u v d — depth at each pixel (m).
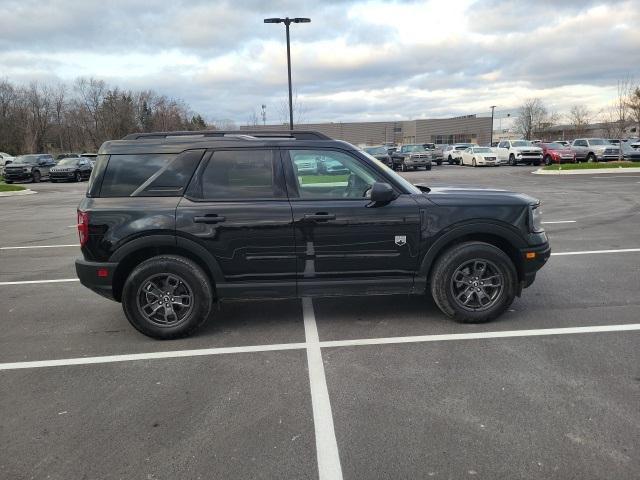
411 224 4.71
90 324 5.24
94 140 70.25
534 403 3.39
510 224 4.77
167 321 4.73
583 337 4.51
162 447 3.00
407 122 91.00
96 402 3.57
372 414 3.31
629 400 3.39
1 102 67.25
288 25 25.14
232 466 2.81
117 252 4.60
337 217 4.64
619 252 7.89
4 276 7.41
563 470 2.70
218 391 3.69
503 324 4.88
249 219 4.60
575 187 18.64
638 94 42.09
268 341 4.63
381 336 4.67
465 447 2.92
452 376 3.82
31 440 3.11
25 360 4.34
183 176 4.71
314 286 4.74
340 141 4.89
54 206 17.61
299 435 3.10
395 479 2.67
